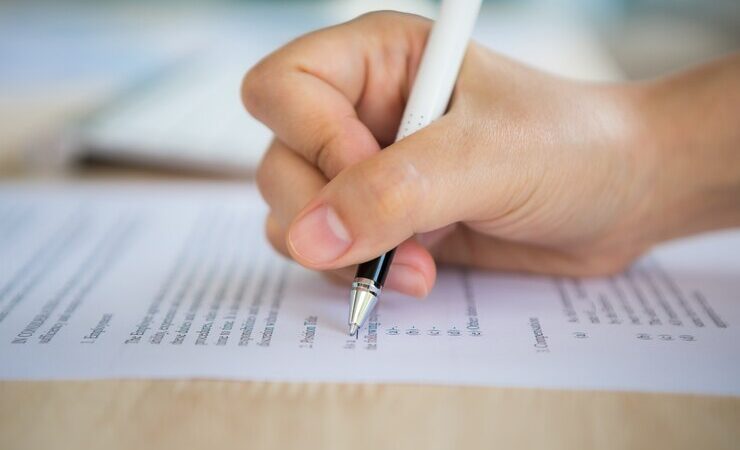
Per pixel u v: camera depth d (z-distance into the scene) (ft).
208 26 2.81
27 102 1.69
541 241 1.10
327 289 1.08
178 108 1.71
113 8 3.08
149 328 0.99
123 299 1.05
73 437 0.86
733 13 2.63
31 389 0.90
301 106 1.04
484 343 0.97
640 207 1.10
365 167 0.95
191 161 1.44
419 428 0.86
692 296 1.07
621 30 2.79
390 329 0.99
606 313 1.03
